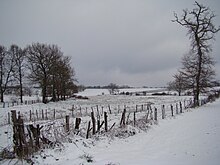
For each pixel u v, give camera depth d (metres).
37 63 56.66
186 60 42.72
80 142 12.18
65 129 13.07
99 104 52.09
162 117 24.81
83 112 37.28
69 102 58.41
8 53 57.88
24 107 45.59
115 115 28.72
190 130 17.08
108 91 152.50
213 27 41.03
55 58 58.84
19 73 58.59
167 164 9.63
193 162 9.80
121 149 12.36
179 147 12.45
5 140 16.59
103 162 9.88
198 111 31.44
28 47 57.38
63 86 64.31
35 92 85.50
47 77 57.72
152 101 58.06
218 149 11.48
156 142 14.02
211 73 41.44
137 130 17.03
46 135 11.88
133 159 10.41
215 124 18.98
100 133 14.77
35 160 9.66
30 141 10.55
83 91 152.88
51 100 62.72
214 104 43.53
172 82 98.44
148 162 9.95
